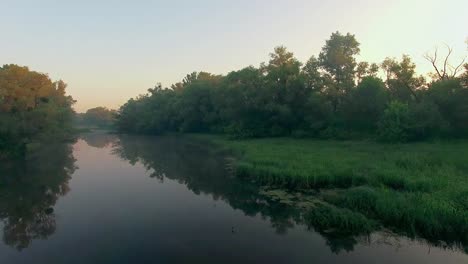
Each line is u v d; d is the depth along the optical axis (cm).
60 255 1222
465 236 1218
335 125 4706
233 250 1238
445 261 1101
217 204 1892
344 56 5491
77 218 1652
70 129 8625
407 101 4256
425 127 3422
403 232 1321
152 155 4219
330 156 2817
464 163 2177
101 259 1179
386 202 1470
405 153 2692
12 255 1230
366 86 4306
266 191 2041
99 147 5447
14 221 1630
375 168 2159
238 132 5566
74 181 2577
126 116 11544
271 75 5356
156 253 1221
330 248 1237
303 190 2006
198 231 1446
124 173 2925
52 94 6544
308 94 5075
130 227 1508
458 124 3425
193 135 7494
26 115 4259
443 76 4478
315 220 1470
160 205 1880
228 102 5925
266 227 1486
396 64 4522
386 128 3544
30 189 2311
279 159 2741
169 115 9538
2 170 3095
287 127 5378
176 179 2633
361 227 1366
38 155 4256
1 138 3884
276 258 1159
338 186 2022
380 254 1166
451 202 1401
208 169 3056
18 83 4759
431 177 1870
